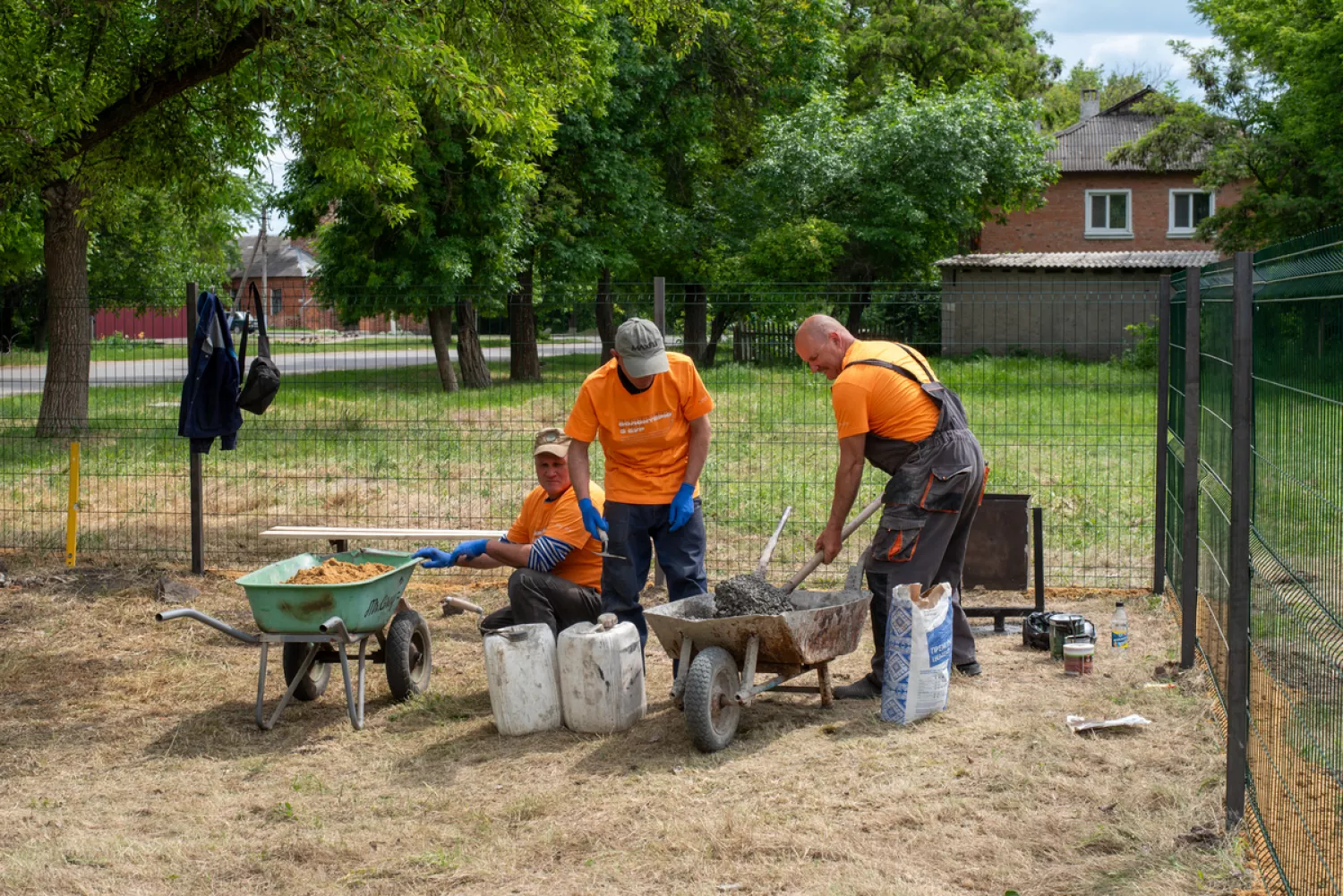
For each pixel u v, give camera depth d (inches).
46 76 386.3
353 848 166.1
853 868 154.2
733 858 159.3
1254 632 163.2
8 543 395.2
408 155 843.4
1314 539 126.5
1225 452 201.9
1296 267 137.2
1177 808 169.6
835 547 225.6
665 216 1118.4
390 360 433.1
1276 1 966.4
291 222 957.8
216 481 507.8
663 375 218.7
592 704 210.2
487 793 186.1
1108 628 280.5
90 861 164.2
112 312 467.2
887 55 1523.1
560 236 1048.2
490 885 154.8
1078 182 1539.1
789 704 226.5
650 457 224.2
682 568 230.5
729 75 1198.3
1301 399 133.5
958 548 239.9
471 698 236.7
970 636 244.4
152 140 447.5
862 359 221.6
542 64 452.4
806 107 1196.5
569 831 168.9
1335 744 118.9
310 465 540.4
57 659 269.3
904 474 219.8
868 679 229.6
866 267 1246.3
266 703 238.4
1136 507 427.2
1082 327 1159.6
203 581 346.3
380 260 914.1
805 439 547.8
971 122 1178.0
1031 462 508.7
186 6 361.7
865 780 185.0
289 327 417.4
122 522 432.5
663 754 199.8
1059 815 169.9
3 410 558.9
